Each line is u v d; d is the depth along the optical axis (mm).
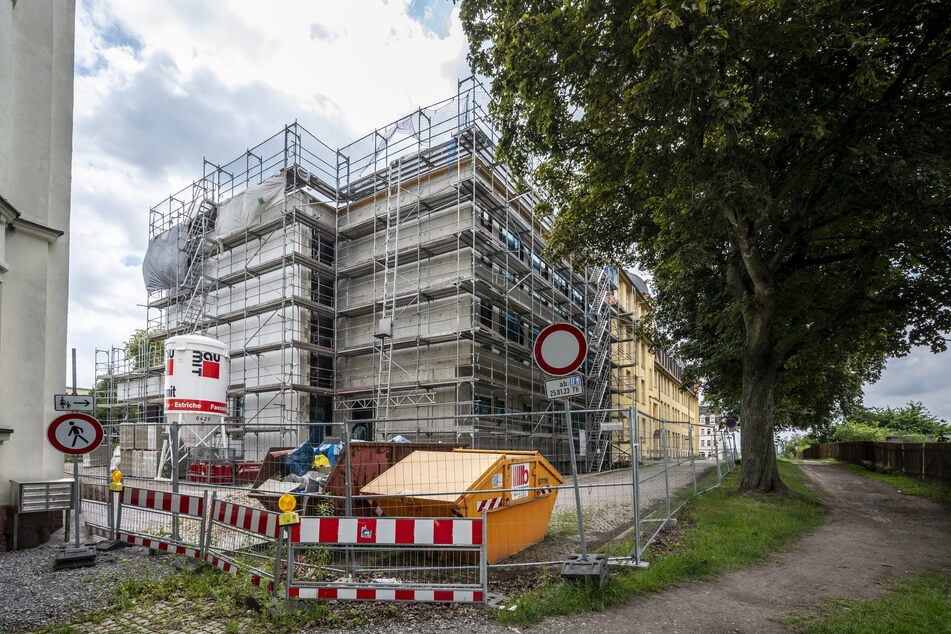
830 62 10109
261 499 8156
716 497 11938
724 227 12875
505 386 21578
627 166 12859
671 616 4938
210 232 26281
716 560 6652
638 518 6391
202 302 25078
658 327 20344
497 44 12109
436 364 21766
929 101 10250
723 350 16375
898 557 7285
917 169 9117
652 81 9359
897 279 13430
